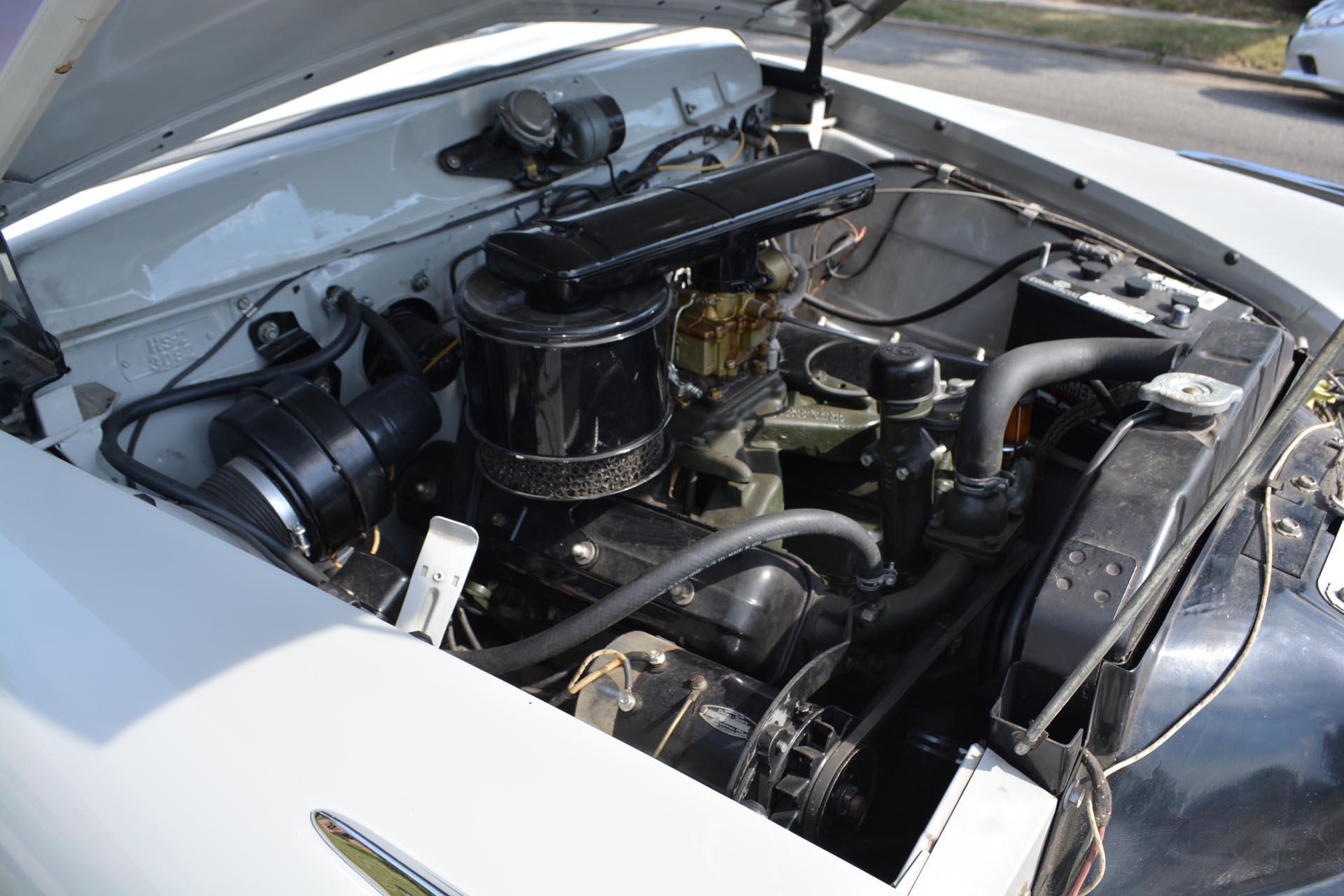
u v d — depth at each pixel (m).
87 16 1.04
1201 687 1.29
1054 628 1.12
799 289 2.00
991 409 1.52
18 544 1.21
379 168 1.90
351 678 1.02
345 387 1.86
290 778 0.94
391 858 0.88
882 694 1.35
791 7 2.41
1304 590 1.37
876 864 1.42
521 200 2.07
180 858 0.94
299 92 1.55
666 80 2.45
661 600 1.50
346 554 1.70
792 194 1.70
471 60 2.26
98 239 1.58
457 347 1.91
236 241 1.71
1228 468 1.43
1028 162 2.53
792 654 1.50
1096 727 1.09
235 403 1.62
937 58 9.66
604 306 1.47
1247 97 8.27
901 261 2.76
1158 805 1.28
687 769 1.29
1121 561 1.15
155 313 1.60
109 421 1.56
